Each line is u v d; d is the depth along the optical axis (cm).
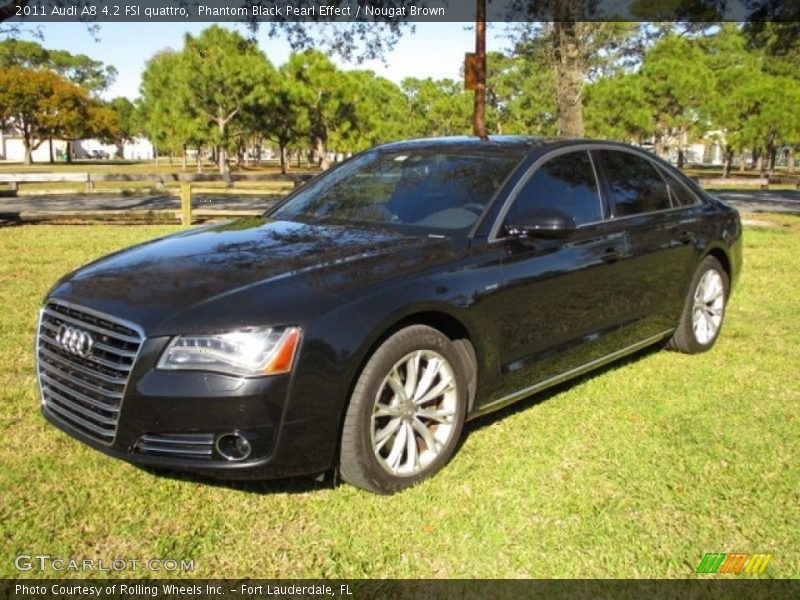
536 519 308
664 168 520
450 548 288
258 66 3155
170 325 289
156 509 311
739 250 572
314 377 293
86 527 296
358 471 315
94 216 1318
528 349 385
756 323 630
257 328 287
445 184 411
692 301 521
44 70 6781
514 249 376
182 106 3228
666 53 3816
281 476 298
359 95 3472
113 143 8394
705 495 329
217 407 283
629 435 392
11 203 1828
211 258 345
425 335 331
